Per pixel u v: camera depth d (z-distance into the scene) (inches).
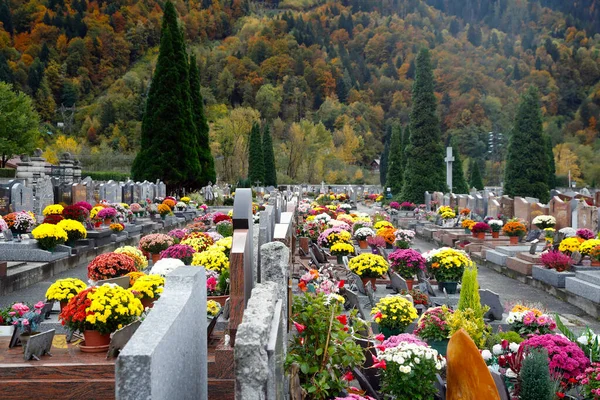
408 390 255.0
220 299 350.9
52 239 645.3
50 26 5526.6
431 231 1152.2
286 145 3944.4
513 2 7263.8
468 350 167.0
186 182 1679.4
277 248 233.6
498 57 5812.0
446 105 5378.9
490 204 1203.2
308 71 5979.3
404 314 366.6
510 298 597.9
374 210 1914.4
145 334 128.3
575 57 5565.9
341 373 233.5
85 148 3262.8
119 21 6028.5
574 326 482.3
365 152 5083.7
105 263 410.0
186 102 1657.2
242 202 227.5
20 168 1316.4
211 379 207.3
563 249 661.9
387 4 7859.3
